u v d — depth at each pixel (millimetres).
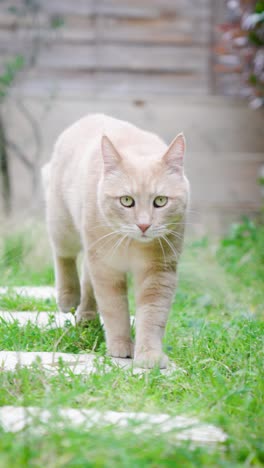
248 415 1295
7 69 2660
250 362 1446
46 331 1585
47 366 1434
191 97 2951
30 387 1332
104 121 1669
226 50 2602
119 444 1180
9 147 2797
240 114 2977
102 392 1330
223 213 2945
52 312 1752
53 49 2973
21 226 2283
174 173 1521
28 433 1188
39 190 2773
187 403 1326
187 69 3070
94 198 1537
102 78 3020
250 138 2986
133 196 1490
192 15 3053
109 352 1539
